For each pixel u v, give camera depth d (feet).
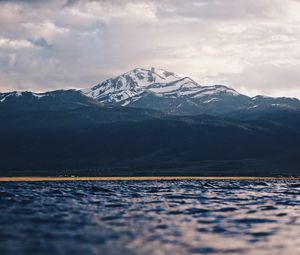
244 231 138.51
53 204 208.03
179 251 110.93
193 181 529.04
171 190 328.49
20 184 425.69
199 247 115.55
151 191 313.12
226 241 123.13
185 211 186.70
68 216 165.48
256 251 112.88
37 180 533.96
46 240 120.06
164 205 210.59
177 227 143.74
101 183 456.04
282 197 270.67
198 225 148.46
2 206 196.95
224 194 291.38
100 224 147.54
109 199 239.71
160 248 113.50
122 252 108.47
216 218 166.09
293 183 493.77
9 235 126.21
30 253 105.91
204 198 254.68
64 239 121.70
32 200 227.81
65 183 454.40
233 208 201.67
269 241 124.67
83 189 326.44
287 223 157.38
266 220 163.22
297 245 120.57
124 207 199.41
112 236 126.82
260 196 276.82
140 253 108.06
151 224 148.97
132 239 123.13
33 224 145.59
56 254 105.40
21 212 175.52
